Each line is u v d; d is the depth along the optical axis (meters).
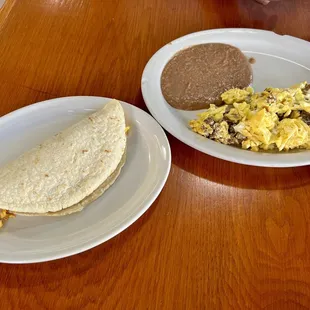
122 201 0.35
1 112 0.44
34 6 0.55
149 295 0.31
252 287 0.31
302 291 0.31
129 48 0.51
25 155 0.38
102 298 0.30
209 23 0.55
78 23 0.54
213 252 0.33
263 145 0.41
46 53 0.50
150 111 0.43
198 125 0.41
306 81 0.49
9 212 0.35
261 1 0.58
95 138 0.38
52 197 0.34
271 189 0.38
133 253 0.33
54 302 0.30
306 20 0.57
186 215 0.36
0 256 0.31
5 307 0.30
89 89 0.47
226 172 0.39
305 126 0.41
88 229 0.33
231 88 0.47
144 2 0.58
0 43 0.51
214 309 0.30
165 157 0.37
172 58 0.49
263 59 0.51
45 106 0.42
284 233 0.34
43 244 0.32
